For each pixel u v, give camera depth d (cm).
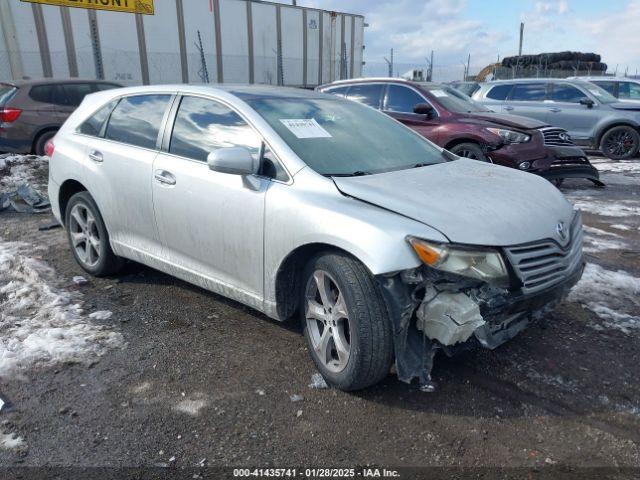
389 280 270
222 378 316
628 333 369
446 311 264
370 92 908
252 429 272
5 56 1612
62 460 250
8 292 431
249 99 371
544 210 314
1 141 927
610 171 1064
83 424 275
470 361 333
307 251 312
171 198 376
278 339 363
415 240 265
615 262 514
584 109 1203
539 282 290
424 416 282
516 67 2475
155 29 1839
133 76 1825
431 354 283
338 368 300
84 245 480
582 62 2495
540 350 347
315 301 316
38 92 959
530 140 773
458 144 803
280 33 2161
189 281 390
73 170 460
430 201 293
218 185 345
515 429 272
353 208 288
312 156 334
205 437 266
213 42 1978
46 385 308
